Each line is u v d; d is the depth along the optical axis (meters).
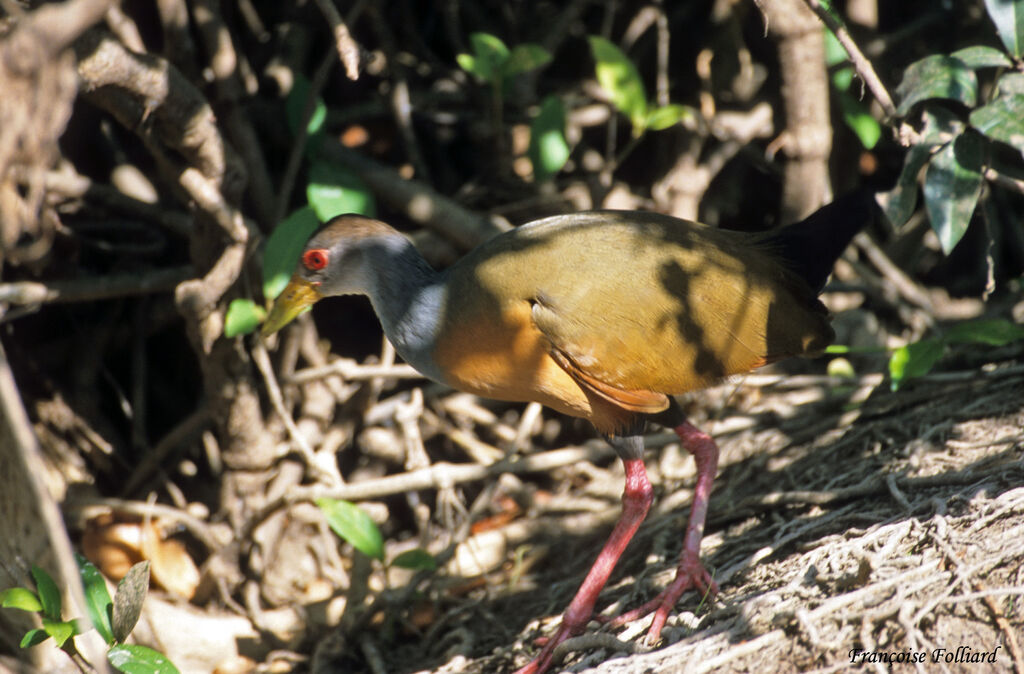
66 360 10.48
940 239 8.09
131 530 9.77
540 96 12.51
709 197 12.37
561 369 7.88
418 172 11.47
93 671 7.26
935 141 8.15
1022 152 7.82
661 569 8.69
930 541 6.80
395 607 9.14
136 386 10.76
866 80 7.67
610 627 7.92
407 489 9.75
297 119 10.16
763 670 6.19
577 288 7.69
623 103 10.45
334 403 10.62
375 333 11.89
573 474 11.30
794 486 9.12
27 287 8.84
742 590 7.57
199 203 8.44
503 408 11.84
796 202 10.95
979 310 12.05
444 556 9.48
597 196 11.23
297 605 9.66
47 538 7.88
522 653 8.33
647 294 7.70
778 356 8.12
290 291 8.80
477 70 10.63
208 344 9.03
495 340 7.90
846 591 6.61
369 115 11.91
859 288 11.59
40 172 5.46
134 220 10.60
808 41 10.19
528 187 11.77
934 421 9.06
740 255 8.09
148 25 10.86
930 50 12.33
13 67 5.09
